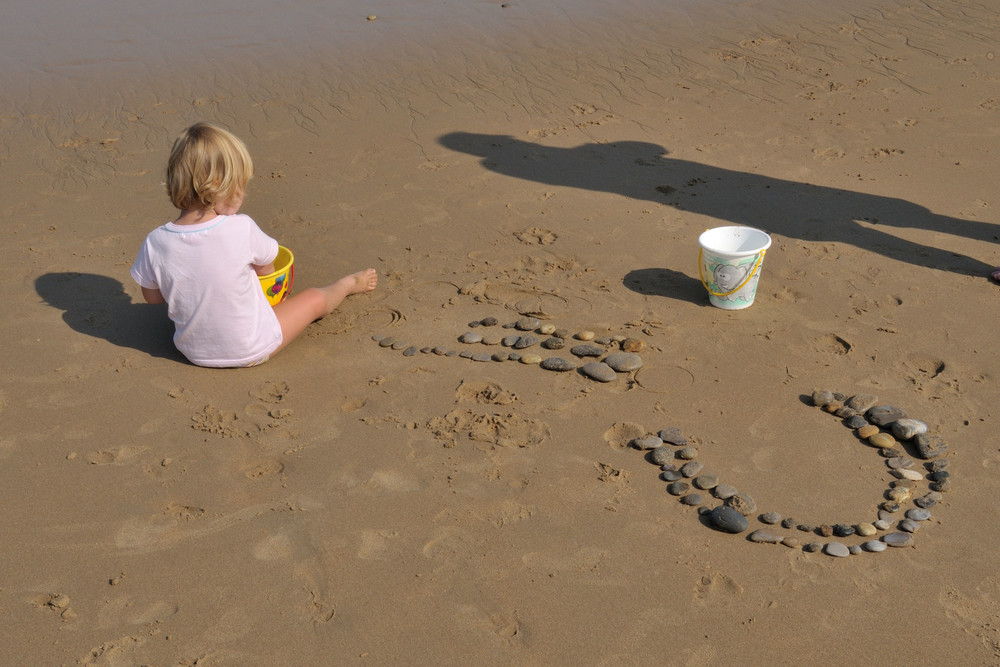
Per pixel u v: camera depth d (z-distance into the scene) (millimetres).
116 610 2746
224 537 3037
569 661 2564
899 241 5129
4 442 3533
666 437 3512
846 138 6672
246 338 3947
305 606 2762
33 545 3006
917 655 2574
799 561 2926
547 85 7992
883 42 8750
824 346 4156
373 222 5547
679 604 2764
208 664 2562
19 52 9023
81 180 6238
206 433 3596
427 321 4434
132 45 9195
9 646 2617
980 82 7672
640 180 6066
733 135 6805
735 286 4375
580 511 3154
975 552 2941
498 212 5645
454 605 2762
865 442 3502
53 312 4527
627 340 4160
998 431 3518
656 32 9336
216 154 3744
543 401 3781
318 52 8953
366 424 3645
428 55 8828
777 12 9812
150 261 3869
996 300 4492
